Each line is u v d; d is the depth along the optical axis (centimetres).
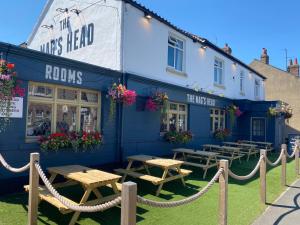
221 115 1634
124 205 293
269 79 2697
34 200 459
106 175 564
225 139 1628
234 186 805
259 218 548
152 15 1067
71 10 1151
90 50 1062
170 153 1141
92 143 789
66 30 1192
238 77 1867
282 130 2012
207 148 1384
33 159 457
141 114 995
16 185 649
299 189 782
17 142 649
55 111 750
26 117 671
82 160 795
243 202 652
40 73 696
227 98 1653
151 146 1040
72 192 672
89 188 501
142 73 1030
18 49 642
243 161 1314
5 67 583
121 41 950
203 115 1397
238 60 1812
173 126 1192
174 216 546
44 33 1327
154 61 1091
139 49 1023
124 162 919
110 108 862
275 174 1005
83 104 823
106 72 864
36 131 709
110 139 884
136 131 973
